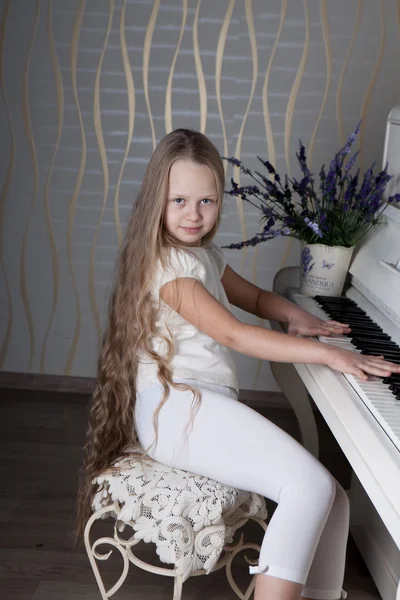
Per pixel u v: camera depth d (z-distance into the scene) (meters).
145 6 3.05
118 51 3.09
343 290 2.32
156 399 1.68
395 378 1.59
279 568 1.49
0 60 3.11
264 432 1.59
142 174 3.21
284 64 3.08
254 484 1.58
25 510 2.37
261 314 2.11
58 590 1.99
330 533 1.68
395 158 2.21
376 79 3.09
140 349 1.73
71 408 3.24
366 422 1.42
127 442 1.80
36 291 3.35
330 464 2.87
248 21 3.05
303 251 2.28
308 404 2.53
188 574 1.52
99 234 3.28
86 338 3.39
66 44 3.09
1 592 1.96
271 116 3.14
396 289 1.88
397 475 1.23
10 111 3.16
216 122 3.15
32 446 2.83
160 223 1.74
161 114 3.15
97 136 3.18
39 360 3.41
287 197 2.27
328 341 1.83
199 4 3.04
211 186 1.72
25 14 3.07
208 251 1.90
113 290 1.85
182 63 3.10
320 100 3.12
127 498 1.58
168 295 1.70
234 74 3.10
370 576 2.15
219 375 1.74
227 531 1.60
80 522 1.80
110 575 2.08
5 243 3.30
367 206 2.18
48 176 3.22
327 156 3.17
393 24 3.04
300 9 3.04
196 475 1.63
